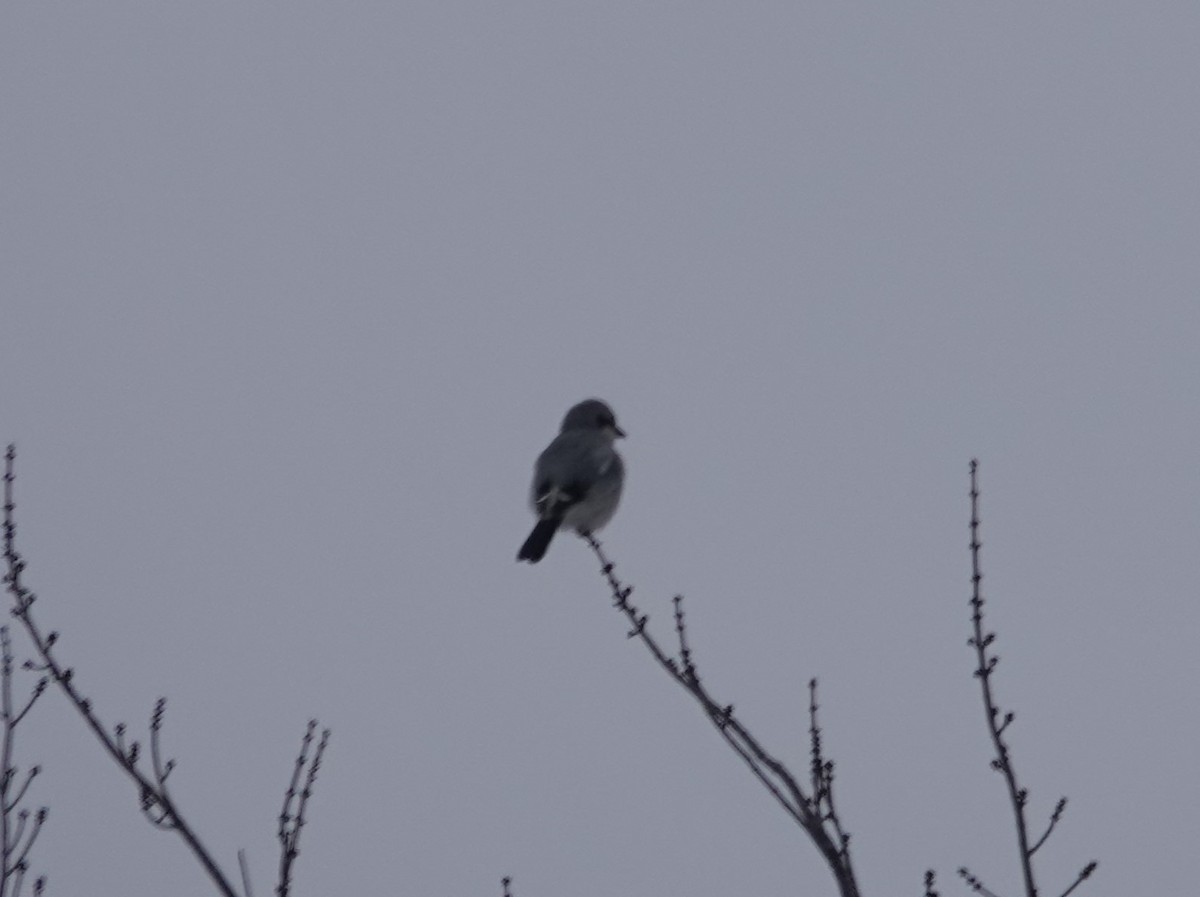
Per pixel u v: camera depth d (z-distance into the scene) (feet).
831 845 34.60
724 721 37.04
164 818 34.73
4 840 35.01
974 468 36.63
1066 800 34.12
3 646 36.37
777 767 36.09
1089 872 33.50
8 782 35.40
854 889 34.17
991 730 34.71
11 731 35.73
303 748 37.29
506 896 36.22
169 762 35.73
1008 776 34.30
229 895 33.96
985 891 34.53
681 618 38.58
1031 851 33.63
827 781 35.55
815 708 36.19
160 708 36.11
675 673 38.22
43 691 36.11
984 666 35.29
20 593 36.96
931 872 34.27
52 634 36.73
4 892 34.50
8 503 37.70
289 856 35.81
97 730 35.65
